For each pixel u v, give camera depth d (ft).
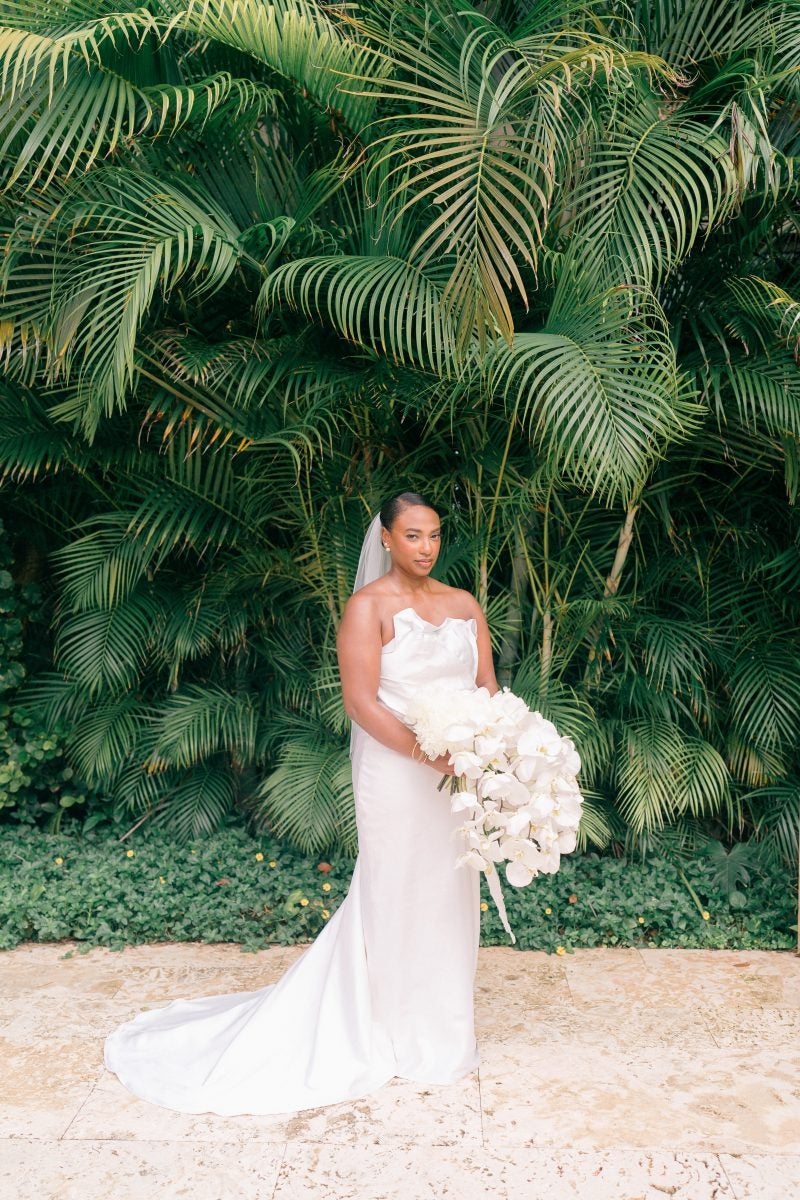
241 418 12.18
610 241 10.77
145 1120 8.53
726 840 14.96
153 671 15.67
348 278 10.30
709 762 13.44
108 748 14.67
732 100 10.49
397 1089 8.98
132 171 10.84
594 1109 8.68
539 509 12.88
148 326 11.76
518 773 8.18
